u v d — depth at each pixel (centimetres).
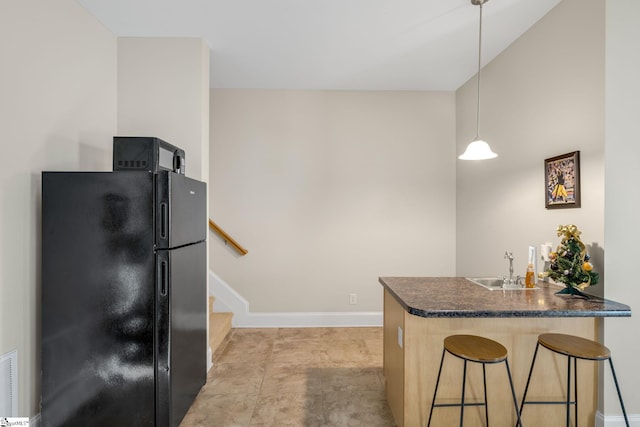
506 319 189
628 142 189
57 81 202
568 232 199
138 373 182
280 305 379
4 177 169
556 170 222
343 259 381
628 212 190
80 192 180
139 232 181
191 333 214
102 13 230
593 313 169
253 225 377
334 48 283
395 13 233
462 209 367
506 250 284
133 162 187
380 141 381
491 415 189
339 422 210
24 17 179
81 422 183
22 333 180
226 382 257
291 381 259
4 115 168
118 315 182
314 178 379
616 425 188
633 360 189
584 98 202
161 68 261
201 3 221
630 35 188
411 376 188
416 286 225
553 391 191
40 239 190
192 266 215
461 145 369
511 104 276
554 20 226
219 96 374
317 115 379
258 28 252
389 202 382
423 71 330
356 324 382
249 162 376
